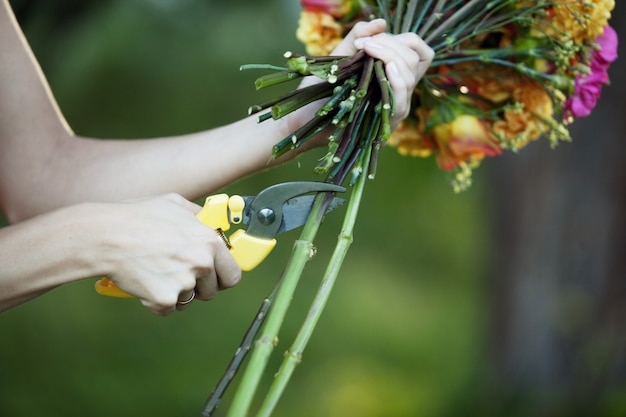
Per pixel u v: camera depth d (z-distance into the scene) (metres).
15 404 8.02
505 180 7.16
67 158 2.35
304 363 9.59
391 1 2.40
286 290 1.83
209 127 14.20
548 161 6.91
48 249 1.82
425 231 14.82
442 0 2.29
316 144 2.19
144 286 1.82
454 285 13.45
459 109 2.46
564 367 6.95
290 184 1.93
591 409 6.61
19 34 2.41
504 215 7.21
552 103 2.43
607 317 6.76
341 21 2.39
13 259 1.82
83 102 13.77
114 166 2.30
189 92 14.45
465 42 2.43
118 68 13.90
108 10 10.10
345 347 10.27
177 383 8.85
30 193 2.32
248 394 1.72
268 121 2.23
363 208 15.08
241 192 14.00
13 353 8.72
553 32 2.37
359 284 12.68
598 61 2.37
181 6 13.57
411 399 8.47
